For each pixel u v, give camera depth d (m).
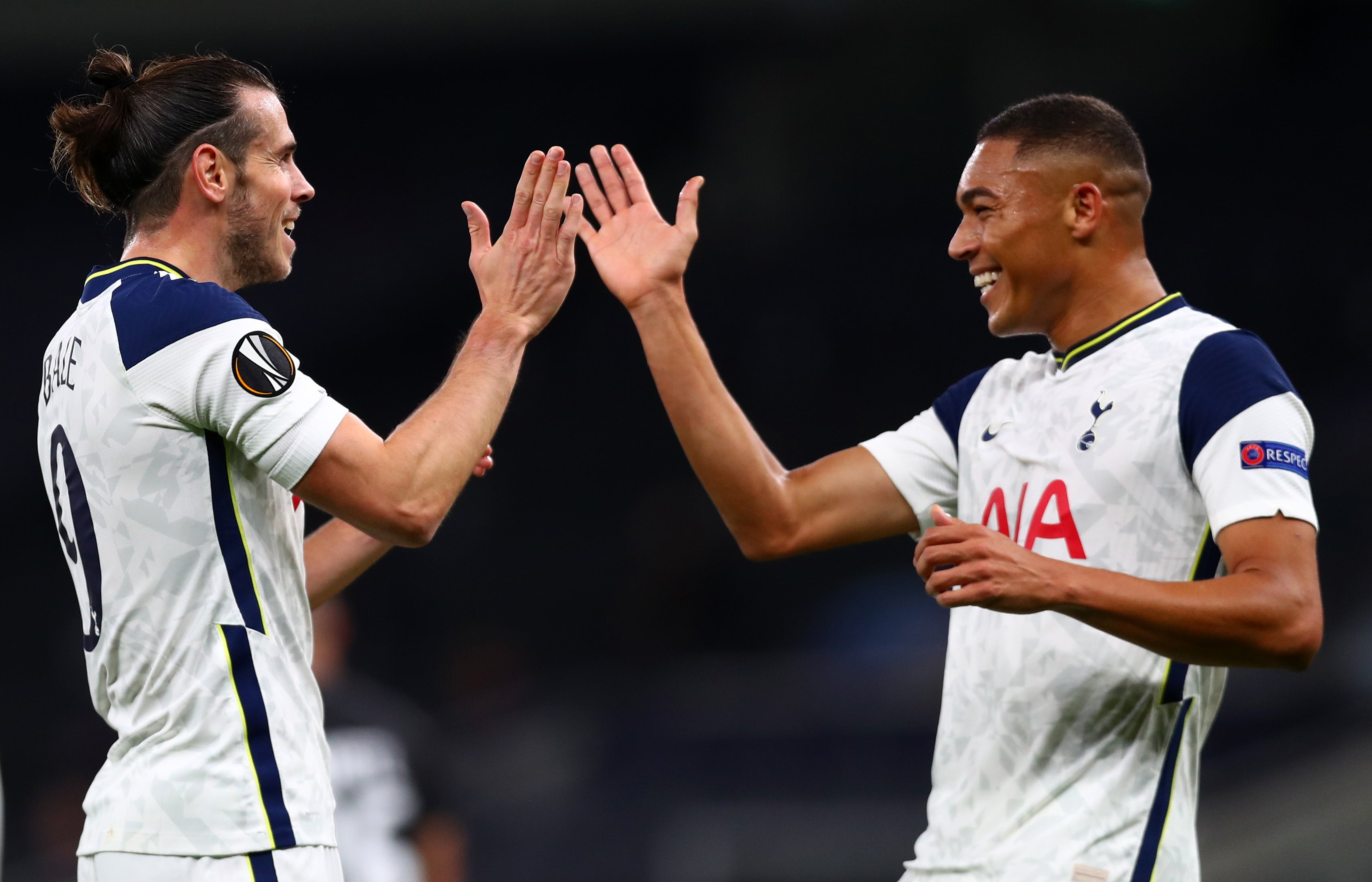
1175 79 26.31
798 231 28.23
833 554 25.05
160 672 5.14
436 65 28.67
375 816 10.64
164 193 5.46
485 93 29.39
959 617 6.04
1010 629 5.71
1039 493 5.73
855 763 16.86
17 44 24.81
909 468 6.40
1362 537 21.98
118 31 24.36
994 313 6.12
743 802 16.80
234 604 5.16
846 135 27.77
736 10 25.89
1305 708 15.95
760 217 28.39
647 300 6.11
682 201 6.23
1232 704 16.06
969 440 6.21
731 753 17.16
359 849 10.53
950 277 27.28
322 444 5.10
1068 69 26.16
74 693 26.75
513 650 26.47
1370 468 22.59
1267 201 25.86
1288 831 14.93
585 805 16.78
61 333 5.54
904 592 23.69
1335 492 22.62
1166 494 5.48
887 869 16.05
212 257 5.52
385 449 5.21
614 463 28.55
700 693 18.20
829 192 28.08
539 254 5.75
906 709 17.06
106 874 5.09
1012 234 5.91
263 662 5.19
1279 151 26.00
